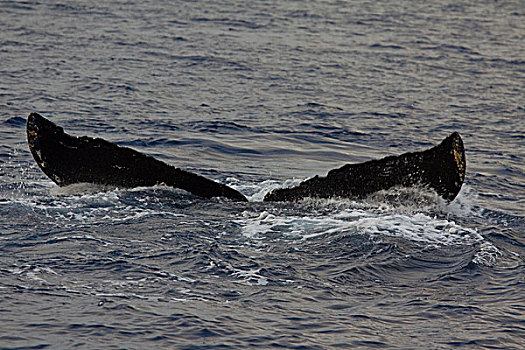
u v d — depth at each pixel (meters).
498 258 34.62
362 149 64.06
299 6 178.12
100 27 132.62
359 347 25.92
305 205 40.34
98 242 34.38
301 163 58.00
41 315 27.03
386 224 37.56
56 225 36.44
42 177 47.41
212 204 40.25
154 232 35.94
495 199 48.00
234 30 138.25
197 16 153.38
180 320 27.09
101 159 41.16
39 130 41.06
